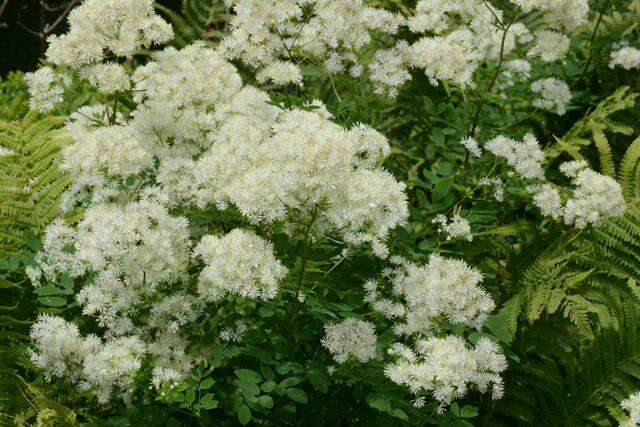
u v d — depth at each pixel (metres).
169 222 1.42
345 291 1.49
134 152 1.46
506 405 1.59
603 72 1.97
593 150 1.86
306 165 1.33
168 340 1.45
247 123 1.49
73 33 1.52
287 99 1.63
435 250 1.55
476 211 1.60
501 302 1.64
